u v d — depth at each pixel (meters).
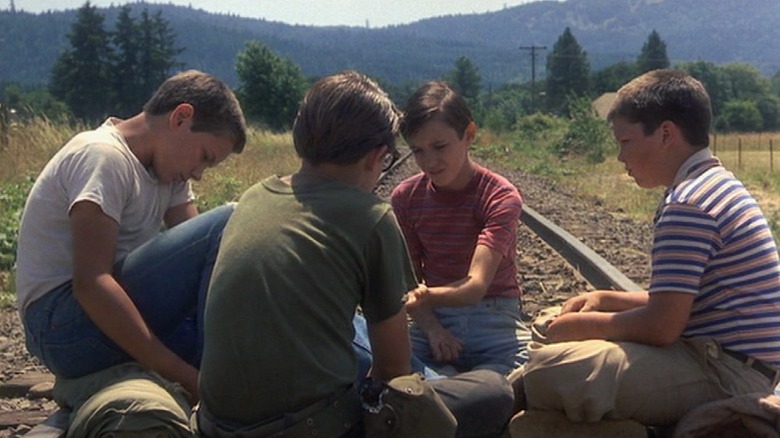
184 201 4.20
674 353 3.56
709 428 3.40
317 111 3.23
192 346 3.95
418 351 4.43
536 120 61.34
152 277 3.70
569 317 3.69
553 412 3.55
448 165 4.25
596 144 41.88
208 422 3.21
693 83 3.67
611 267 8.90
